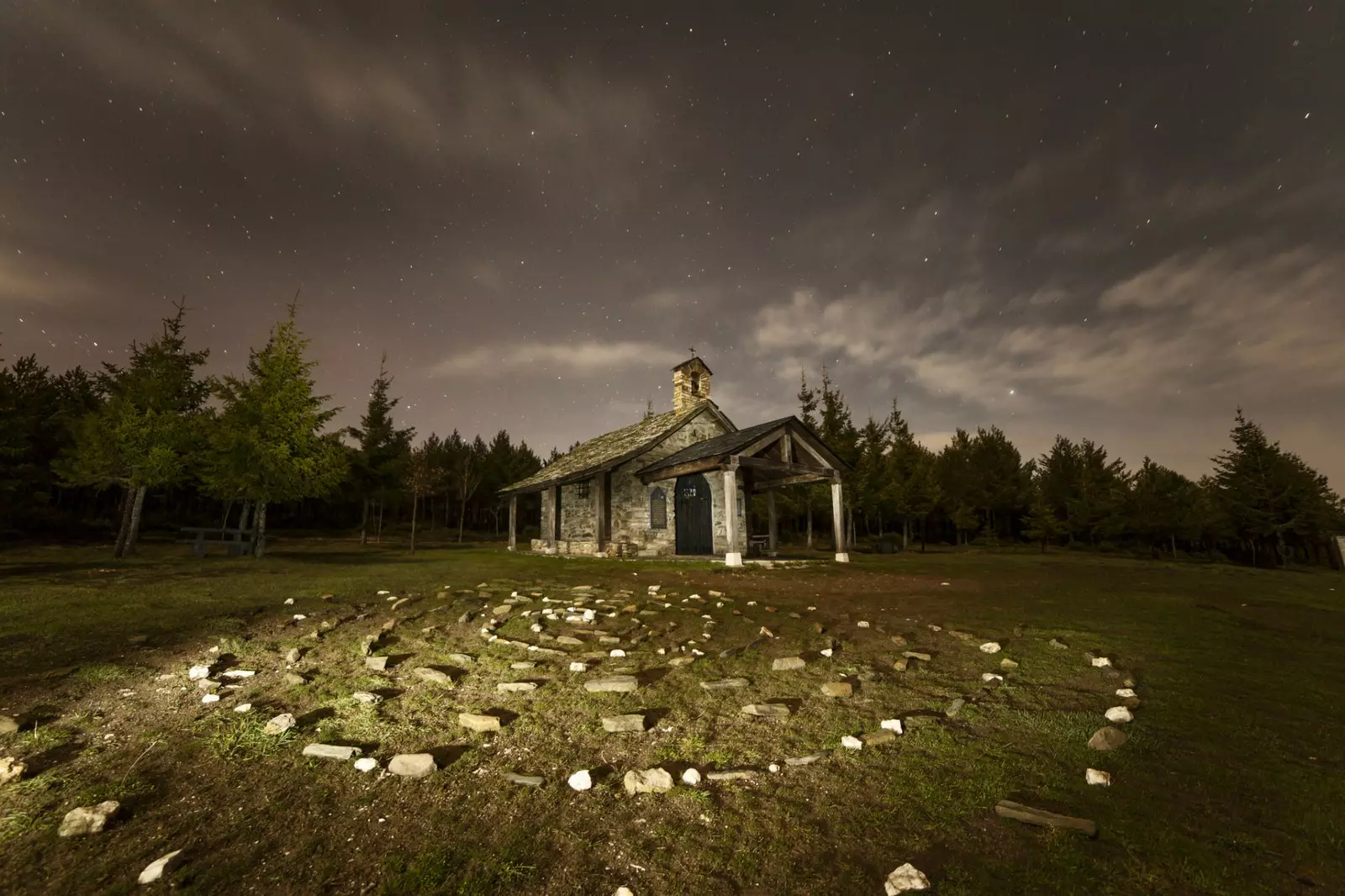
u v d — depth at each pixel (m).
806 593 9.63
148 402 16.28
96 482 17.02
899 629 6.87
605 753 3.53
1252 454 25.05
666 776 3.16
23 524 23.59
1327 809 2.91
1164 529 28.50
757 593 9.66
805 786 3.15
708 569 13.61
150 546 21.03
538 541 22.81
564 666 5.24
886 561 17.77
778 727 3.94
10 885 2.27
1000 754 3.53
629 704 4.31
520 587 9.62
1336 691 4.68
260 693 4.44
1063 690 4.71
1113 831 2.70
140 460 15.60
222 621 6.57
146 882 2.29
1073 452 36.41
